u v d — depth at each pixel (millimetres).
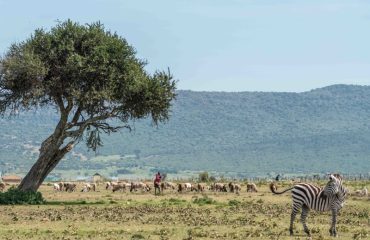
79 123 114125
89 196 130875
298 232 66375
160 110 118375
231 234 64125
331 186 63875
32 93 107438
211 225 73312
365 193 127188
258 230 67312
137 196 132500
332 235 64000
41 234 64750
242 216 84188
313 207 64250
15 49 109375
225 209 96312
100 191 157500
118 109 115750
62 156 113312
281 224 74250
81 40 111625
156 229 68875
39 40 110312
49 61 109812
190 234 63875
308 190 64375
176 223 75312
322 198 64125
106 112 115250
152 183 187500
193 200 117000
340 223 76250
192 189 152250
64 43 109312
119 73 111875
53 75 110062
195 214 87312
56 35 110250
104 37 112500
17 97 110062
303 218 64438
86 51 111938
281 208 98188
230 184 149500
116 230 67875
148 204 105938
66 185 157875
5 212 89938
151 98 114875
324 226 72438
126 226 72188
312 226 72312
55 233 65562
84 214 86812
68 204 105938
